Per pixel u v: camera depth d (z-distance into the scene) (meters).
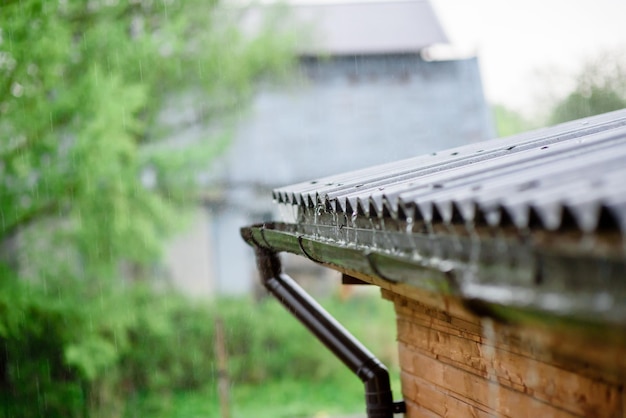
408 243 2.09
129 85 13.72
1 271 12.88
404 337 4.04
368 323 16.27
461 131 19.31
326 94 18.67
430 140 19.05
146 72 14.20
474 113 19.41
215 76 15.48
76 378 13.87
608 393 2.04
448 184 2.22
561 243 1.39
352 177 3.90
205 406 14.98
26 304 12.89
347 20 19.94
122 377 14.73
